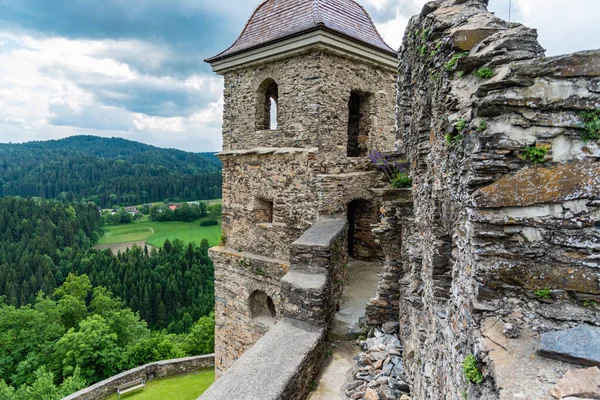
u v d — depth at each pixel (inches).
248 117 388.8
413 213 221.9
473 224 93.6
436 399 130.2
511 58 98.8
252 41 379.9
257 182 386.9
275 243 374.6
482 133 93.0
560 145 87.8
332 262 281.3
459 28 118.0
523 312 87.2
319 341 228.7
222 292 424.5
